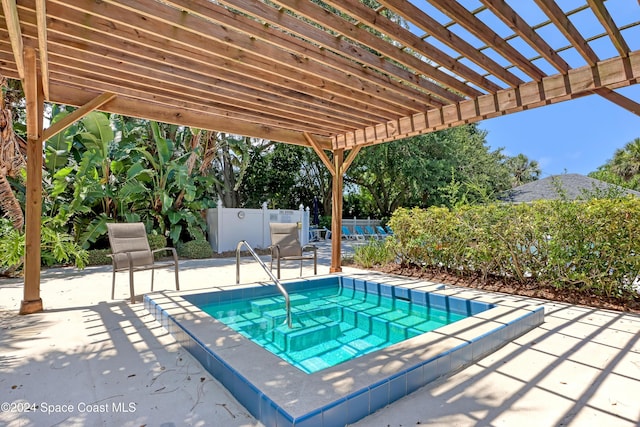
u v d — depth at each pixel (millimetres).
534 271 4965
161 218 9352
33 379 2330
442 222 5945
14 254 5387
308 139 6391
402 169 15203
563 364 2605
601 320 3658
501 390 2225
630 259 4086
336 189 6656
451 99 4453
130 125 9305
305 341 3455
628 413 1956
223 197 14977
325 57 3367
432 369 2336
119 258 4477
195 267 7445
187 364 2590
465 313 4191
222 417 1930
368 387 1967
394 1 2561
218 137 10867
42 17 2342
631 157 18688
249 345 2576
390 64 3625
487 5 2482
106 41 3064
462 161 16000
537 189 12258
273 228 6328
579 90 3533
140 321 3545
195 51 3326
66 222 7801
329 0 2475
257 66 3469
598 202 4398
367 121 5617
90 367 2518
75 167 8148
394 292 5023
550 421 1882
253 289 4941
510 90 4090
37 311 3832
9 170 5219
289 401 1808
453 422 1875
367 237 14609
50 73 3758
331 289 5758
